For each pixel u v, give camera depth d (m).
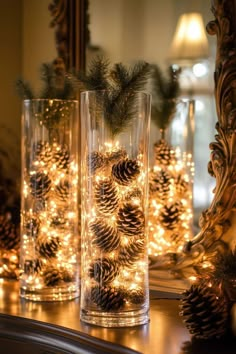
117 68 0.97
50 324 0.95
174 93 1.16
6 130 1.42
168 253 1.10
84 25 1.26
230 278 0.88
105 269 0.95
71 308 1.06
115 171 0.94
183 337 0.90
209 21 1.10
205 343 0.87
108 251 0.95
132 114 0.95
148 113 0.97
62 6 1.27
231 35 1.03
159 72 1.18
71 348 0.92
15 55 1.42
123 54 1.22
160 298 1.09
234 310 0.87
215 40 1.10
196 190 1.13
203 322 0.87
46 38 1.36
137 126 0.95
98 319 0.95
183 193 1.14
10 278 1.25
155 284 1.11
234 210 1.03
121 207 0.95
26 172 1.13
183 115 1.15
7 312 1.03
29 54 1.40
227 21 1.03
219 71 1.04
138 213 0.95
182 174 1.15
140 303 0.96
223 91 1.03
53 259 1.11
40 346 0.97
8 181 1.40
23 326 0.99
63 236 1.12
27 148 1.13
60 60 1.27
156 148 1.18
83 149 0.98
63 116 1.12
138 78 0.96
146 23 1.19
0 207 1.32
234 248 1.02
